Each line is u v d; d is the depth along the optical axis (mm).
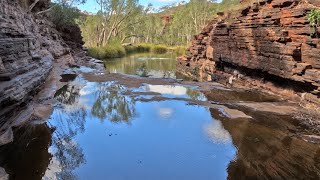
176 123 12562
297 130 11547
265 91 18625
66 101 16000
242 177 7883
